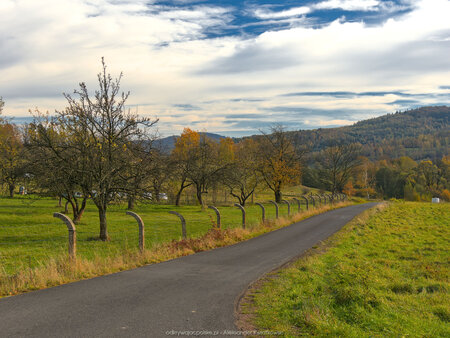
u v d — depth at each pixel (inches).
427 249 714.8
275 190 2342.5
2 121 1567.4
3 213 1243.8
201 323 251.6
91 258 586.6
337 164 2906.0
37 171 842.8
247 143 3238.2
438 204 2034.9
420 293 382.9
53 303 290.4
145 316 263.4
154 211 1585.9
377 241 777.6
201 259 526.9
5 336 218.2
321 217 1300.4
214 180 2009.1
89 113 780.0
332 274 423.2
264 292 341.7
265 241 735.1
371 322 265.6
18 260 589.9
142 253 516.1
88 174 781.9
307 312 265.9
